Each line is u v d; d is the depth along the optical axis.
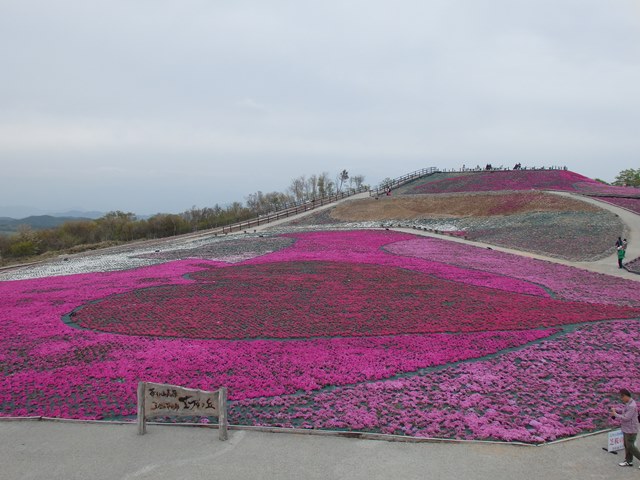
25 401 15.91
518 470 11.36
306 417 14.55
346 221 74.12
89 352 20.45
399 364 18.78
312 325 23.73
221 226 96.44
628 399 11.70
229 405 15.51
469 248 48.00
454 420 14.23
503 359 19.31
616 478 10.95
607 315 24.88
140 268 42.56
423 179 103.81
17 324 24.97
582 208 58.03
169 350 20.47
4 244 84.06
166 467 11.49
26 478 11.03
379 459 11.88
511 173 92.69
